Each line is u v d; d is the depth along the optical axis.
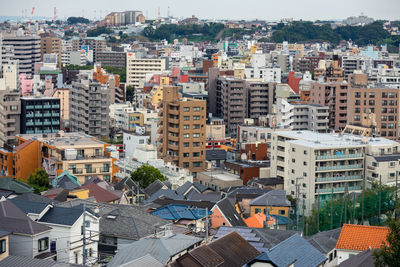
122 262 92.88
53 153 191.25
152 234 109.50
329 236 113.62
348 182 188.38
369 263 96.06
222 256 90.06
